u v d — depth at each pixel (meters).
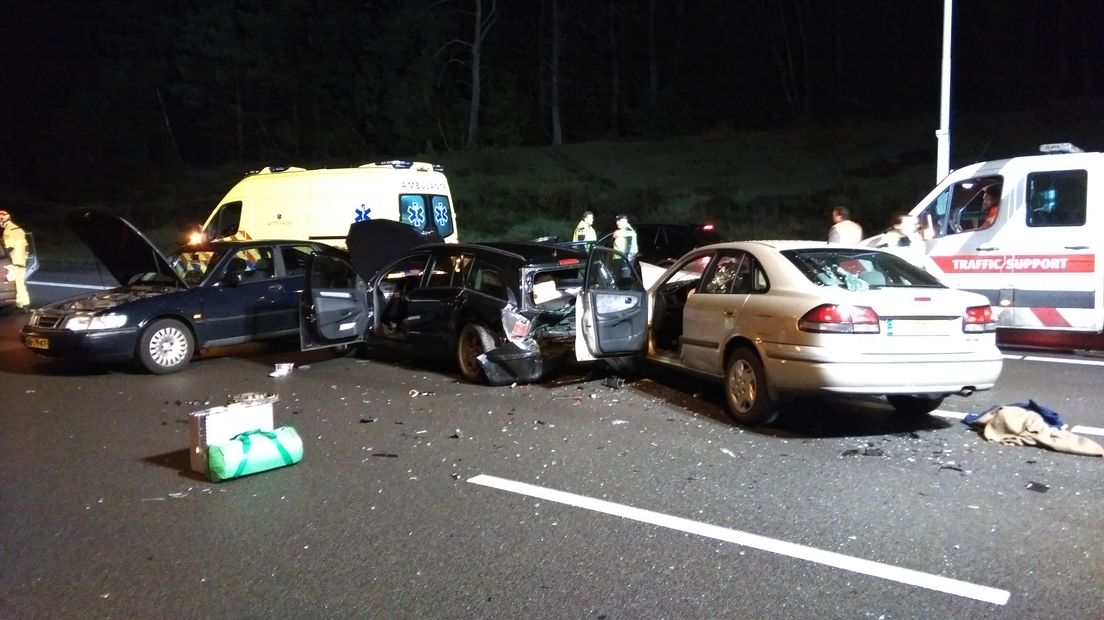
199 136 54.19
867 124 44.00
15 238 16.48
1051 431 7.10
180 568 4.95
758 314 7.53
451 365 10.99
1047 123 37.16
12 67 53.66
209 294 11.09
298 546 5.23
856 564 4.88
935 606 4.38
